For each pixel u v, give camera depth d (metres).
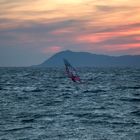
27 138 31.23
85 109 50.91
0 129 35.44
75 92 84.25
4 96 74.62
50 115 44.84
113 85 109.88
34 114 45.81
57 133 33.31
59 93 81.94
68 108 52.34
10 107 54.19
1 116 44.28
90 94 78.31
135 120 40.69
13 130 34.84
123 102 61.00
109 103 59.28
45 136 32.06
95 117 42.97
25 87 104.19
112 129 35.25
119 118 42.16
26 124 38.25
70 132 33.75
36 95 77.06
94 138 31.23
